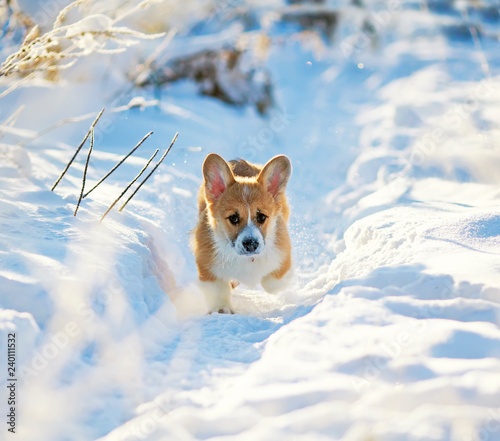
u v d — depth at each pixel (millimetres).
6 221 4016
